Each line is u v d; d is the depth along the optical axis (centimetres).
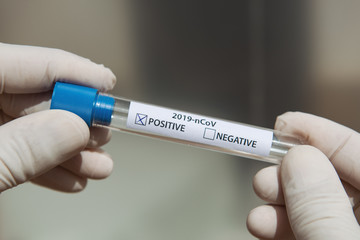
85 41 43
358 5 41
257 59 43
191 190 45
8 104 36
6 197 45
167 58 43
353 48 42
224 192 45
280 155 34
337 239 32
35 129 32
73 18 42
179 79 44
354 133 35
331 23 41
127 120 33
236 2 42
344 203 32
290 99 44
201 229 46
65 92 33
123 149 45
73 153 33
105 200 46
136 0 42
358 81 42
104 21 42
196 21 42
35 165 33
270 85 44
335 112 43
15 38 42
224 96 44
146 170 45
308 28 42
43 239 46
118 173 45
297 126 36
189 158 45
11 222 46
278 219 35
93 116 33
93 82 35
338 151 35
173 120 33
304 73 43
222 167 45
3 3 41
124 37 43
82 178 39
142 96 44
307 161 33
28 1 41
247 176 45
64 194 45
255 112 44
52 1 41
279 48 43
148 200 46
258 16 42
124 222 46
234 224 46
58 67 35
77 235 46
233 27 43
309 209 32
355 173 35
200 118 33
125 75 43
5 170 32
